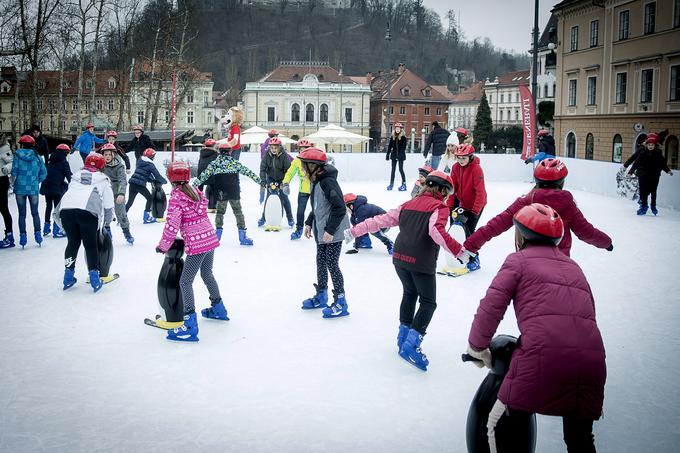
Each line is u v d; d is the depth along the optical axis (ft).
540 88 236.02
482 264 30.48
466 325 21.24
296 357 18.26
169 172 19.25
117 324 21.09
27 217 44.06
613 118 127.95
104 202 24.93
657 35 115.34
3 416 14.47
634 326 21.06
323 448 13.14
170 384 16.33
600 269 29.35
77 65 143.13
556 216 11.78
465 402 15.44
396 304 23.59
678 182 48.78
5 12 102.12
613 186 58.75
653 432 13.89
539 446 13.34
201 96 273.13
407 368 17.53
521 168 74.43
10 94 231.91
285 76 279.28
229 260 30.55
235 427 14.02
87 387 16.11
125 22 137.80
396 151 60.44
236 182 34.06
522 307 11.15
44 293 24.71
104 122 168.04
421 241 17.31
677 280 27.20
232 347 19.04
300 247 33.94
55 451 12.91
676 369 17.37
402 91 302.86
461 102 387.55
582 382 10.55
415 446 13.26
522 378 10.71
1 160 32.91
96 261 24.79
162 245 19.03
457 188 27.84
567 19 143.02
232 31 453.17
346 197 32.63
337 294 22.00
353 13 509.35
